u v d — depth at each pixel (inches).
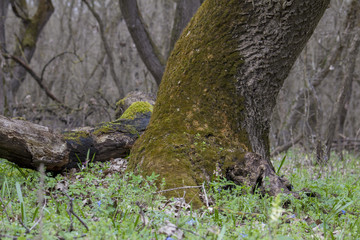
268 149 180.2
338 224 132.2
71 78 560.1
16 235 102.7
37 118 394.0
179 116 165.2
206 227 112.3
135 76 566.3
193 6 397.4
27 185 160.2
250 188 145.7
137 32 398.3
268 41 163.0
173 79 173.2
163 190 140.4
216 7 169.9
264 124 175.5
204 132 162.4
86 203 138.5
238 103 167.6
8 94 427.8
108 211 120.1
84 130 203.3
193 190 146.3
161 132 163.8
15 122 160.9
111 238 101.1
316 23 165.6
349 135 605.9
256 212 137.5
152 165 156.2
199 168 155.1
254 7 160.9
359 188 173.9
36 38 539.2
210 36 169.5
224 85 167.2
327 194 157.8
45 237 95.2
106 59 637.3
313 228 127.0
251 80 167.8
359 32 327.6
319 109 334.3
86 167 182.5
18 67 514.3
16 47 530.0
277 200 87.6
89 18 775.1
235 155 159.2
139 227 114.7
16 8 521.7
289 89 486.0
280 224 119.6
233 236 110.7
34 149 162.1
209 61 168.4
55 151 168.9
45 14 539.8
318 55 501.7
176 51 179.0
